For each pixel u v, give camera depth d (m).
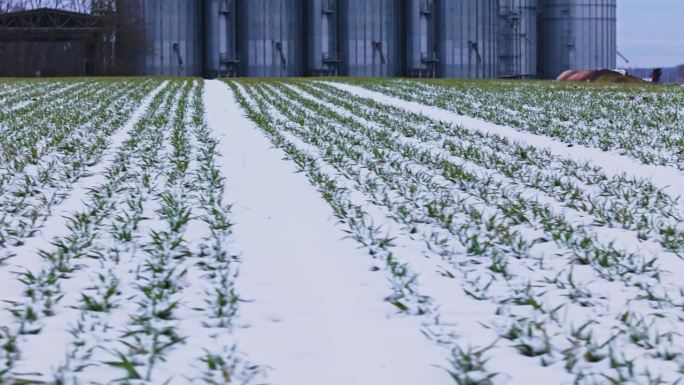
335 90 41.47
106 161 15.39
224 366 5.19
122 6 79.88
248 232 9.42
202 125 22.77
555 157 16.59
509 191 12.35
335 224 9.89
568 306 6.57
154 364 5.28
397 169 14.38
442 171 14.38
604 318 6.27
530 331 5.79
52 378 4.98
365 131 21.56
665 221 10.18
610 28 96.06
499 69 90.44
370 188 12.44
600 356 5.36
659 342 5.64
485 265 7.90
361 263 8.00
